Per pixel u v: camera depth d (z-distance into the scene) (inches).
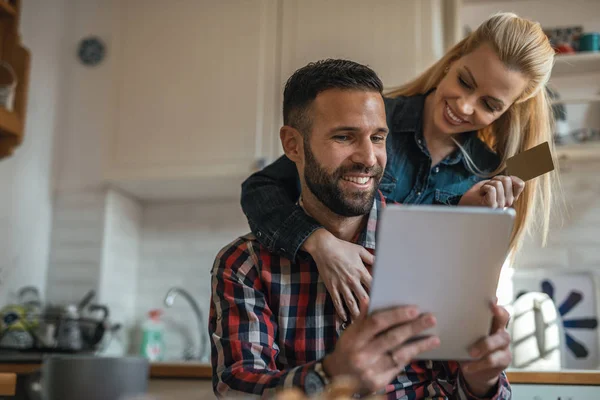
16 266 112.6
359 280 48.2
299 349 48.6
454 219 34.9
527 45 60.9
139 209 125.3
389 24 106.4
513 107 66.2
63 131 123.3
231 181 112.1
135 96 115.6
